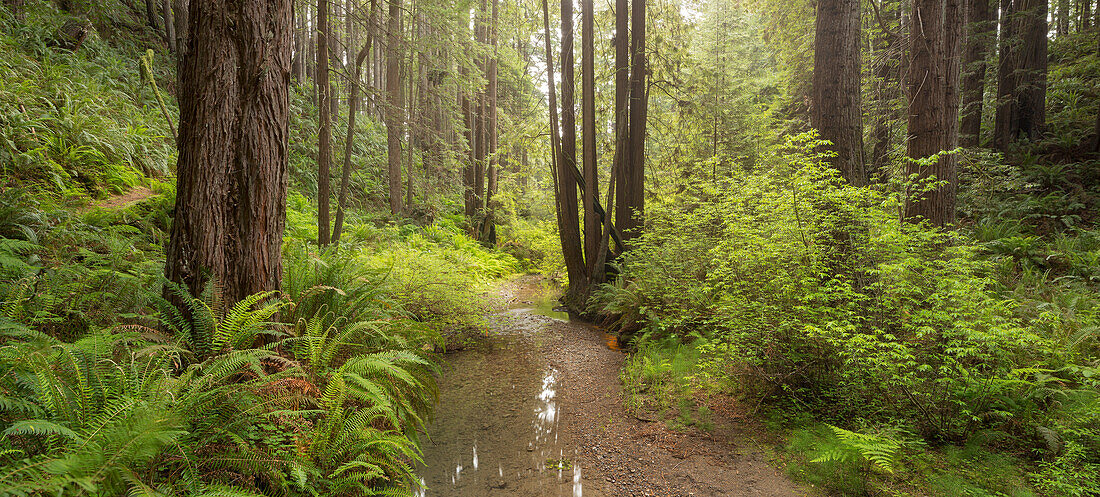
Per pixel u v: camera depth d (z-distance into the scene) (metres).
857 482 2.90
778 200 4.29
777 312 4.03
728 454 3.43
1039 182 8.52
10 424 1.98
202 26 3.03
